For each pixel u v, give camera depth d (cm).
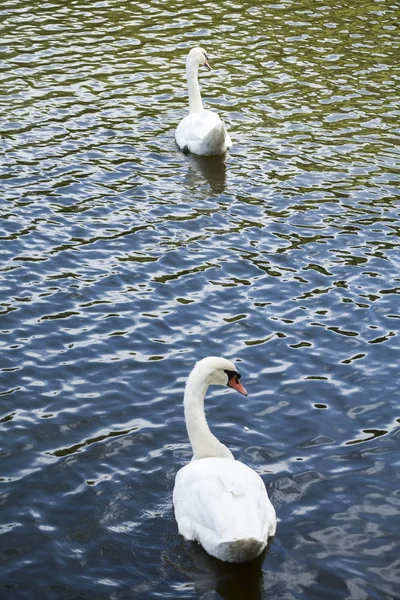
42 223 1502
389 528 870
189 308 1268
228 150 1812
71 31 2384
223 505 779
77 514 886
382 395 1080
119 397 1075
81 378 1110
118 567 817
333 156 1780
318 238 1470
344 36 2372
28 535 859
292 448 989
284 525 868
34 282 1325
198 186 1664
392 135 1867
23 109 1947
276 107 1995
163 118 1950
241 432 1016
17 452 978
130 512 888
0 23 2420
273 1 2631
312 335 1204
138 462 963
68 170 1700
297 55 2253
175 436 1008
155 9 2558
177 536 849
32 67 2153
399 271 1365
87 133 1859
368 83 2103
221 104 2011
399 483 933
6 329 1206
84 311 1255
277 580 800
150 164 1747
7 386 1090
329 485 929
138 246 1441
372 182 1673
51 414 1042
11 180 1648
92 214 1541
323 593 788
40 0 2616
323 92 2061
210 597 782
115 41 2328
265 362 1147
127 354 1161
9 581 803
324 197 1617
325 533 860
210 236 1480
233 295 1302
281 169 1730
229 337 1202
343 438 1005
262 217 1546
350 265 1384
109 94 2044
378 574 811
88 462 962
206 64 1909
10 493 914
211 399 1080
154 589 791
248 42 2331
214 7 2577
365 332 1210
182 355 1159
